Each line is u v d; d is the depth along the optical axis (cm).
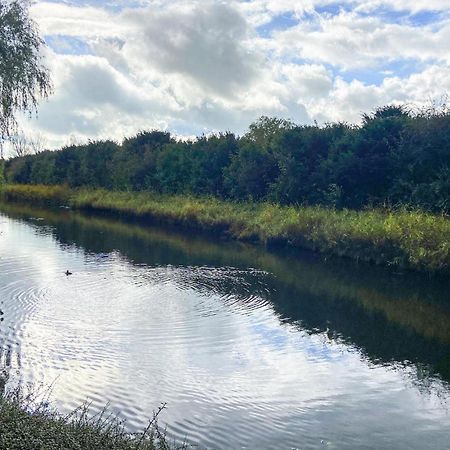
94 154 6800
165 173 5397
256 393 1039
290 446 843
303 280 2119
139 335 1386
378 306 1712
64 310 1617
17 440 635
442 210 2569
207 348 1295
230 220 3650
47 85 1809
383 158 3203
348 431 893
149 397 1016
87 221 4456
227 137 5081
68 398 1002
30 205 6294
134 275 2184
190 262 2530
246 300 1775
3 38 1712
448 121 2992
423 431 895
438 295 1862
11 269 2266
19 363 1178
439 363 1209
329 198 3353
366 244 2528
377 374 1141
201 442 851
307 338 1381
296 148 3844
